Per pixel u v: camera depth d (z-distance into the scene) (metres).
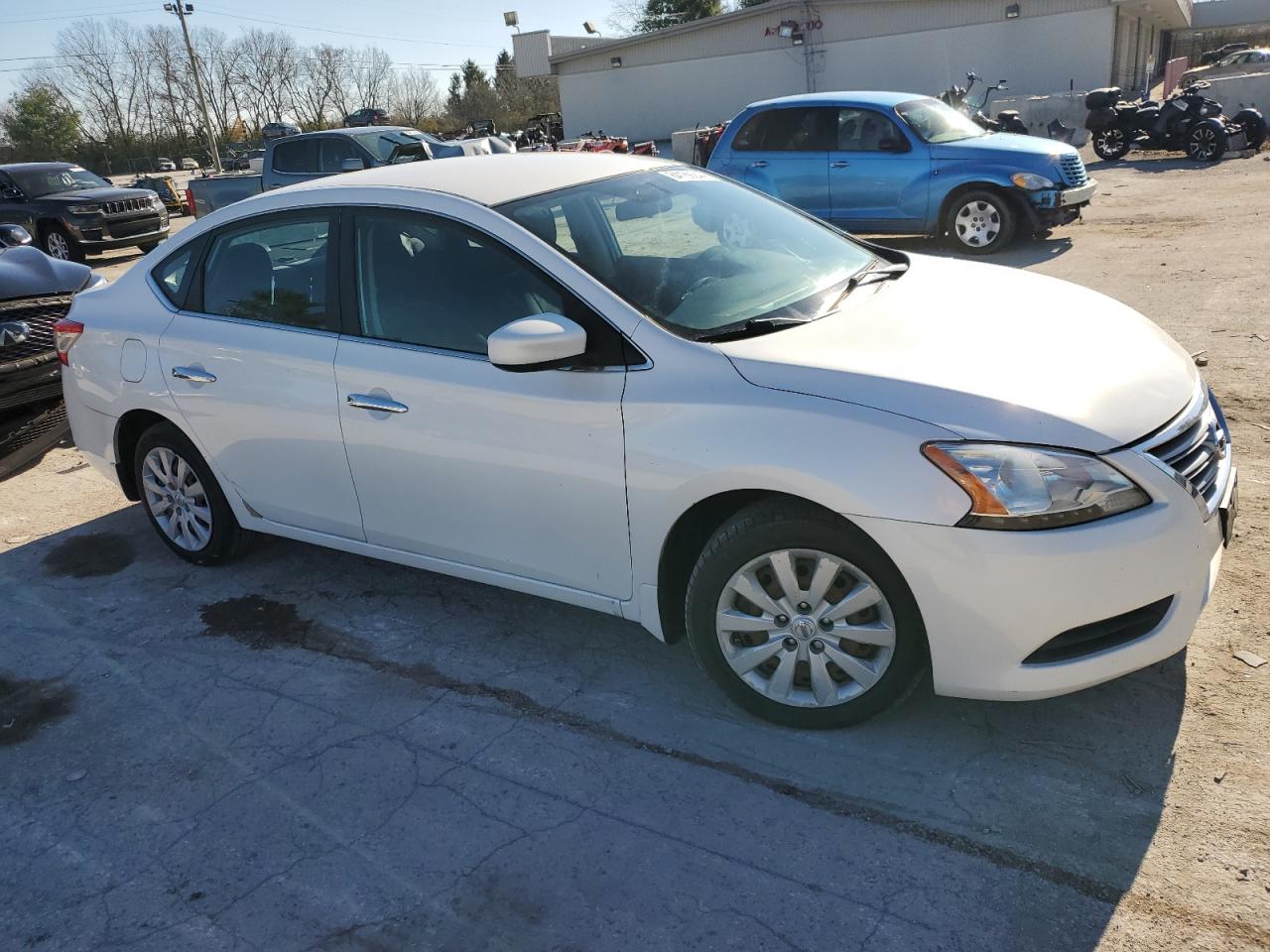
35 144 73.06
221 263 4.11
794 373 2.82
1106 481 2.56
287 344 3.80
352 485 3.74
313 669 3.68
